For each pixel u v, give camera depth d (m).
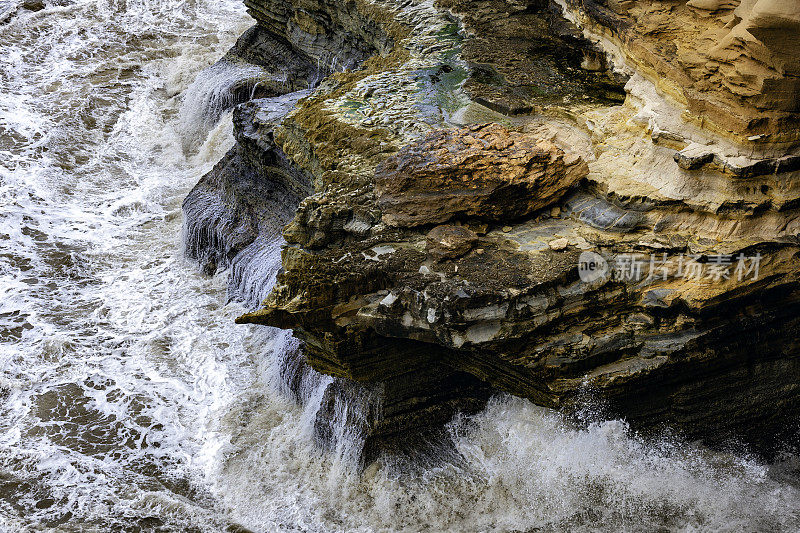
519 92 17.22
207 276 19.41
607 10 17.50
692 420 13.76
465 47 19.34
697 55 13.54
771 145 12.73
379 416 14.06
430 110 17.11
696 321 12.88
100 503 14.17
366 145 15.88
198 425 15.70
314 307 13.05
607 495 13.54
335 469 14.41
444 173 13.62
